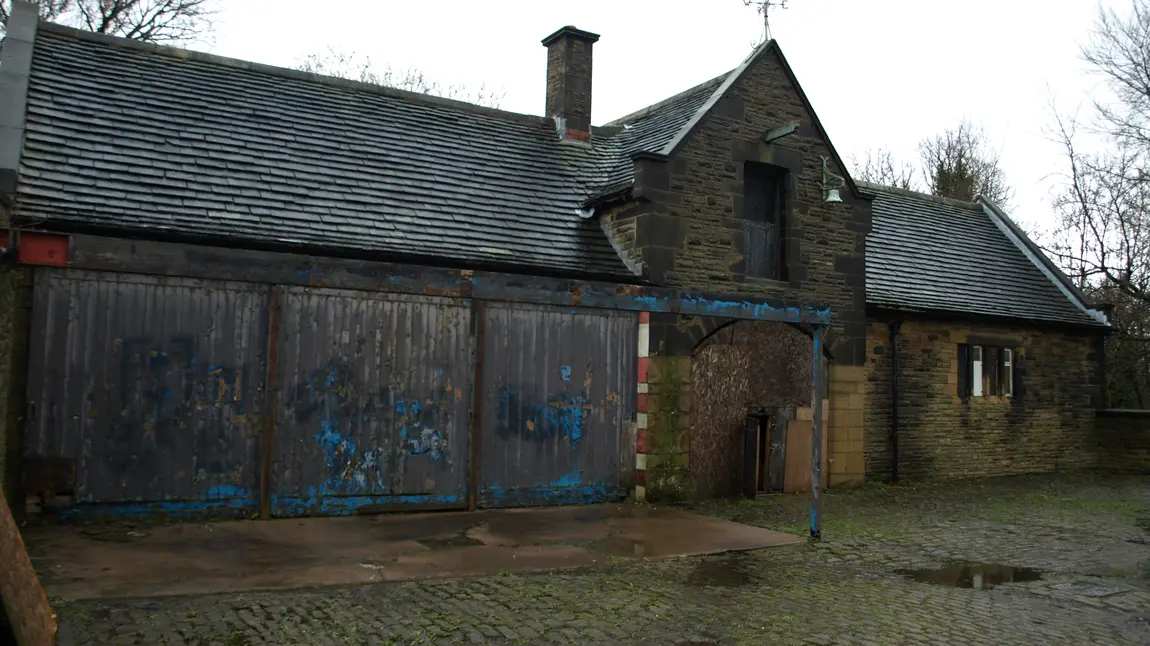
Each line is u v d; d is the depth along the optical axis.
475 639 5.75
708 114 12.87
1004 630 6.51
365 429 10.16
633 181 12.45
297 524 9.35
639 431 12.05
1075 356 19.14
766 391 13.34
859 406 14.45
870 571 8.34
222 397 9.44
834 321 14.13
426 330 10.59
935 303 16.34
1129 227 23.14
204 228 9.66
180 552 7.78
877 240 17.91
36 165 9.56
